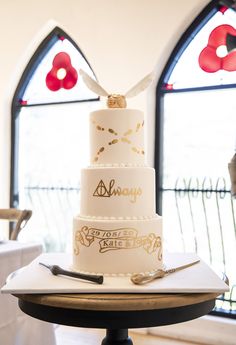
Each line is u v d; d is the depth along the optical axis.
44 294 0.88
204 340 2.37
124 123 1.10
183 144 2.70
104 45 2.71
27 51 3.10
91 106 3.04
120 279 0.97
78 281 0.95
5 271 1.56
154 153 2.71
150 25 2.57
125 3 2.64
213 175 2.62
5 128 3.24
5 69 3.16
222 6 2.48
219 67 2.54
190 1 2.45
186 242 2.71
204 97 2.64
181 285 0.91
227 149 2.58
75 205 3.14
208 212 2.64
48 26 2.99
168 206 2.74
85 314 0.84
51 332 1.73
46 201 3.25
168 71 2.68
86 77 1.26
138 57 2.61
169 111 2.73
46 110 3.23
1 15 3.16
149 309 0.84
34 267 1.11
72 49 3.05
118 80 2.67
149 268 1.05
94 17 2.75
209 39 2.57
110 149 1.10
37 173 3.28
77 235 1.07
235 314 2.41
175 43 2.60
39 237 3.29
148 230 1.04
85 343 2.35
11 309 1.53
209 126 2.63
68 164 3.16
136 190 1.07
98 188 1.07
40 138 3.26
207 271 1.06
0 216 2.36
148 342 2.38
